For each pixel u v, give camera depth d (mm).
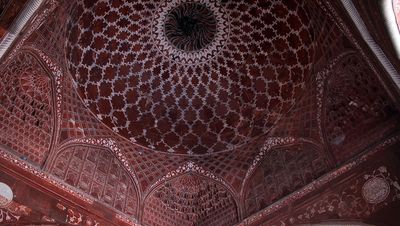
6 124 4930
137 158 6141
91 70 5910
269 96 6164
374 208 4859
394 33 3742
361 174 5070
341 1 4066
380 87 4914
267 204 5746
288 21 5801
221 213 6102
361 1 3752
